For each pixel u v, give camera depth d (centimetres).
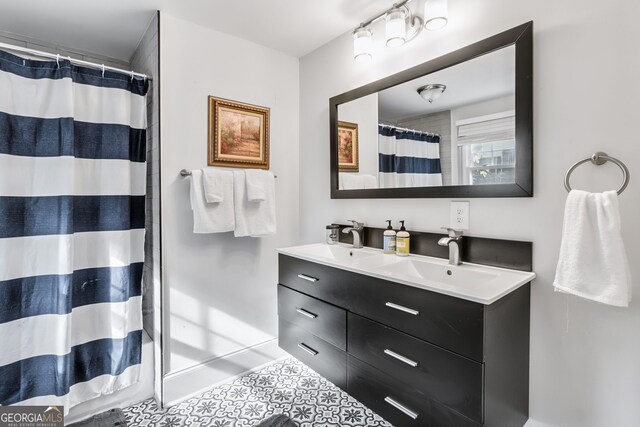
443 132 158
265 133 227
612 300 100
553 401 127
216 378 204
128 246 183
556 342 125
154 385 191
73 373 168
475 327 104
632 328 109
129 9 178
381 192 187
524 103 130
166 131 184
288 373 216
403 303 125
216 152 203
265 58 228
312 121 237
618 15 110
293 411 174
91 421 169
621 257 101
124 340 181
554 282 113
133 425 166
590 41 115
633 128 107
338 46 214
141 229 191
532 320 131
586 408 119
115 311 179
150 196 200
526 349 129
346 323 150
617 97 110
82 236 172
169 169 186
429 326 117
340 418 168
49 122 161
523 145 130
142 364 190
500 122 138
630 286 104
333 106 215
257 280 226
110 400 179
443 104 158
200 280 199
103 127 177
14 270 154
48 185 161
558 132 123
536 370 130
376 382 136
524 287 126
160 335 184
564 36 121
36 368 160
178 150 189
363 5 178
